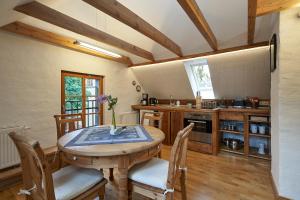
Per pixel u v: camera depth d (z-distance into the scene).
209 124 3.60
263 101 3.68
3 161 2.47
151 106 4.71
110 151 1.41
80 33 2.57
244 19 2.59
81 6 2.53
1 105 2.56
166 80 4.79
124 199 1.49
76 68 3.64
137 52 3.78
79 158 1.56
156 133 2.03
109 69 4.39
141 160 1.62
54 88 3.26
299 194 1.86
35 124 2.97
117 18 2.07
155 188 1.46
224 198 2.03
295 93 1.85
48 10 2.13
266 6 1.93
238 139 3.96
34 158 1.18
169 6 2.57
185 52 3.82
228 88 4.04
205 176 2.59
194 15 2.02
